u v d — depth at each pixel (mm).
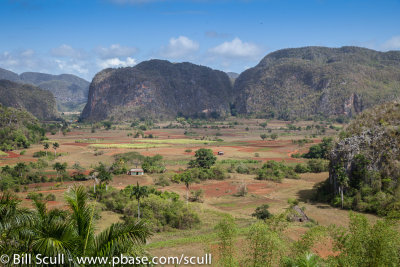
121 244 10023
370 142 60656
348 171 60281
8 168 83438
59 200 57750
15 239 9945
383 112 67125
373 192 54812
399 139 57844
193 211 48750
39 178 78312
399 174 54688
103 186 62812
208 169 91562
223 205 61438
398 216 13383
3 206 10812
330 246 20125
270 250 14047
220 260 15906
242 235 30422
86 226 10414
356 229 13406
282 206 58875
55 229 9773
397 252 12336
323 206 58000
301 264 13164
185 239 33344
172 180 83750
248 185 80625
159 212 45938
